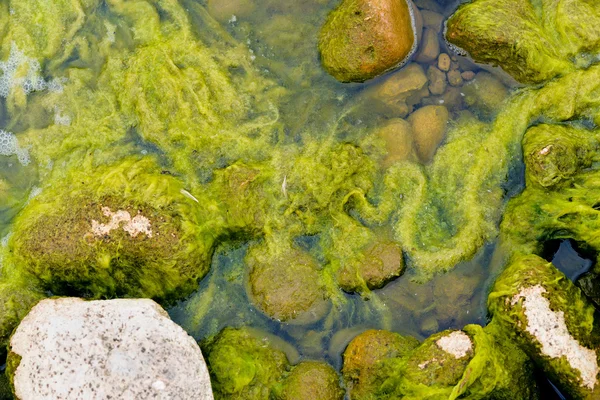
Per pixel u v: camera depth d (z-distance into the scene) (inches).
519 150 83.0
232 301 81.8
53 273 80.4
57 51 84.7
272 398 79.3
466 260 81.9
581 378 77.3
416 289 81.6
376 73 83.3
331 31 83.0
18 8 84.8
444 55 84.0
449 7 84.4
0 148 84.0
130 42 84.4
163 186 80.7
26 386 76.1
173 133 82.8
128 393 75.4
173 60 83.7
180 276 80.3
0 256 82.0
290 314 80.7
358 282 81.0
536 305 78.0
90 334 76.4
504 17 82.2
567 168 80.8
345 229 82.0
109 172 81.4
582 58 83.3
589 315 78.9
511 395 78.8
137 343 76.2
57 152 83.6
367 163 83.0
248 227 81.7
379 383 79.0
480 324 81.2
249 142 83.2
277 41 84.7
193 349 77.0
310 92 84.2
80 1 84.8
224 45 84.6
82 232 79.5
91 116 83.9
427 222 82.7
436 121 83.4
